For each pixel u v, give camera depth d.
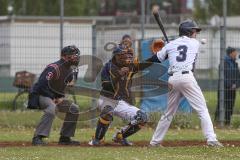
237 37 44.94
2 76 47.47
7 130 35.16
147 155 23.81
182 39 27.09
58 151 25.09
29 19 53.81
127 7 114.62
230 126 37.59
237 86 38.00
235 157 23.50
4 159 22.69
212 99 42.41
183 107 36.81
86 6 107.56
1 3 88.62
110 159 22.55
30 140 30.03
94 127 35.62
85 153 24.38
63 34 41.34
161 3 100.31
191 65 26.88
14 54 43.75
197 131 34.84
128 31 46.22
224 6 38.03
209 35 46.00
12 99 42.22
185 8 99.31
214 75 47.75
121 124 35.75
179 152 24.83
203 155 23.97
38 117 38.81
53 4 88.94
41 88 28.00
